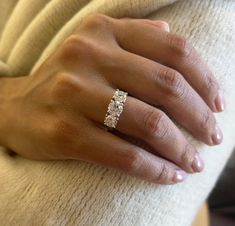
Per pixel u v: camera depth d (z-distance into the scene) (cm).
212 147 17
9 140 18
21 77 20
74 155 15
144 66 15
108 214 15
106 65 15
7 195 16
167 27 16
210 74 16
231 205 47
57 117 15
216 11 16
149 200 15
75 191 15
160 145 15
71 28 18
